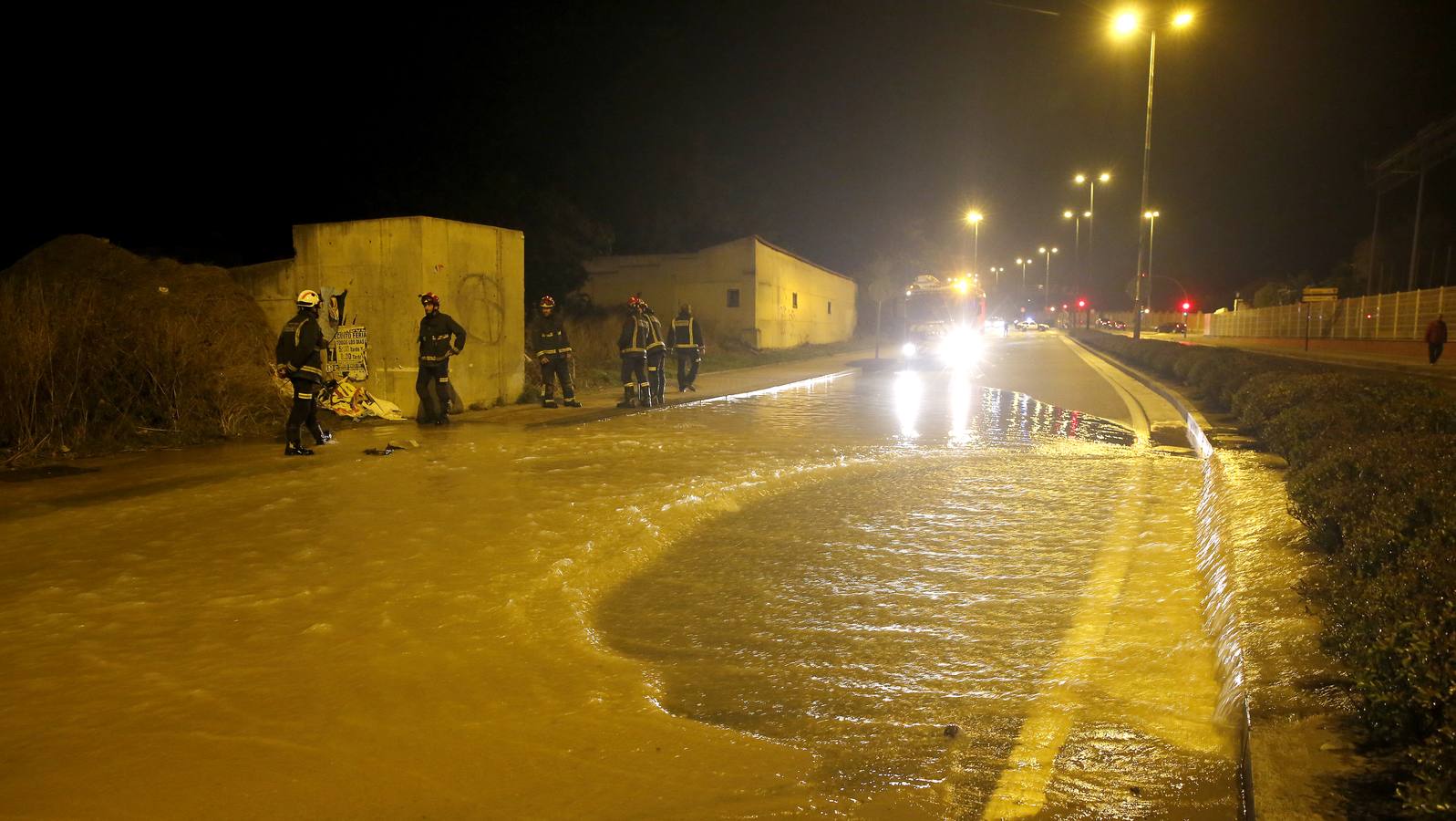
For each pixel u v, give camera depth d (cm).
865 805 313
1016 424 1409
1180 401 1569
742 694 411
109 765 340
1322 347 4344
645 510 768
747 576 600
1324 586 442
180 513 761
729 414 1554
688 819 304
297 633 483
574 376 2072
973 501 834
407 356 1431
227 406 1238
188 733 368
